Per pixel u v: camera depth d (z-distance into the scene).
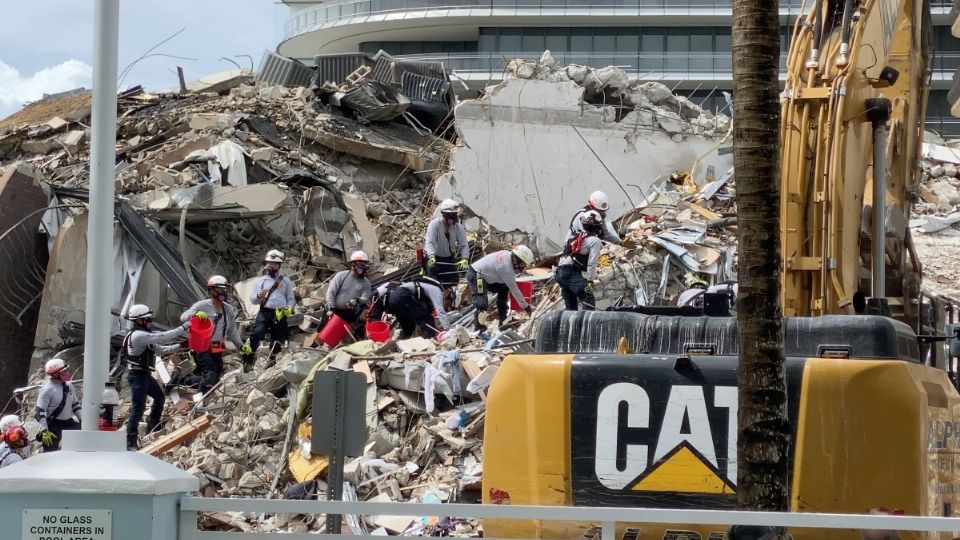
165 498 10.02
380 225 37.66
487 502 12.49
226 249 35.47
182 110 41.03
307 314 31.16
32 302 32.69
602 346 13.12
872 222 15.36
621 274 31.33
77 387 30.05
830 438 11.75
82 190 33.84
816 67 15.20
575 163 38.25
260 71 46.28
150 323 24.94
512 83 38.50
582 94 38.69
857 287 15.30
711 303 13.91
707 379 12.14
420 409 23.30
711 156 38.38
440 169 39.69
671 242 32.50
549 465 12.30
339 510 9.96
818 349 12.38
